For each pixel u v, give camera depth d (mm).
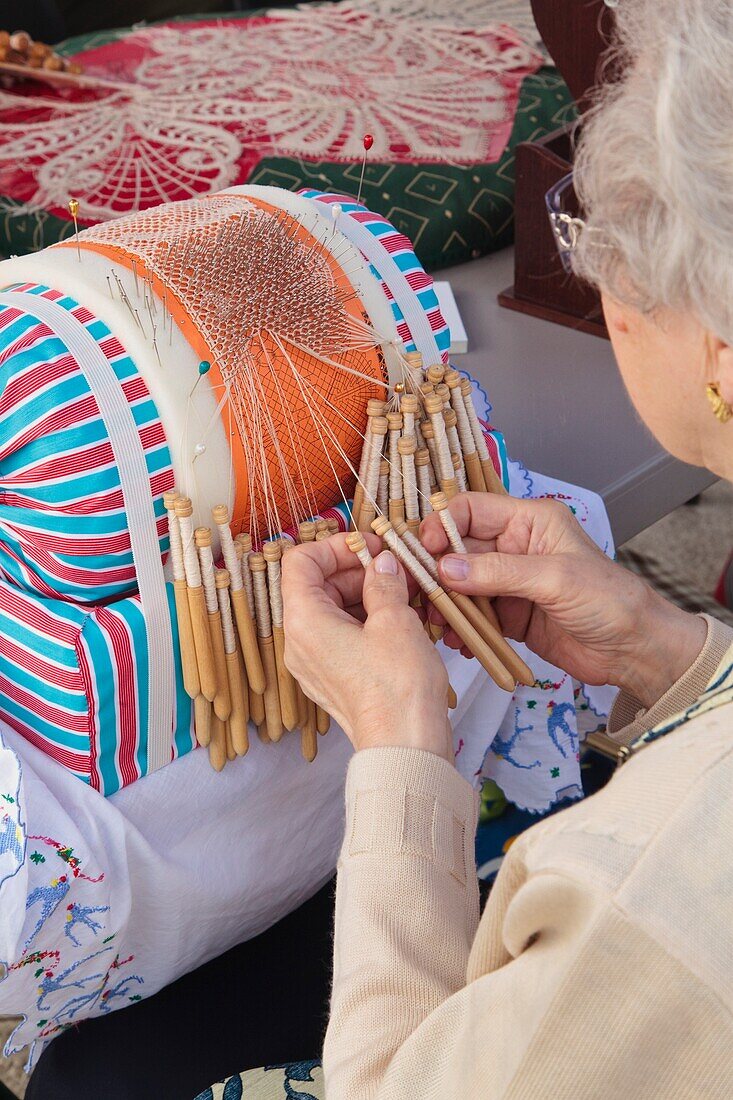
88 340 620
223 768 724
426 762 532
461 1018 431
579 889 368
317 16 1998
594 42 1190
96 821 663
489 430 855
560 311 1323
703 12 383
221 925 794
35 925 622
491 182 1452
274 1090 699
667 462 1117
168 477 634
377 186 1427
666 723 461
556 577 667
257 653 677
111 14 2951
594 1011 372
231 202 748
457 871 525
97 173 1452
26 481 625
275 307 663
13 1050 724
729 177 378
